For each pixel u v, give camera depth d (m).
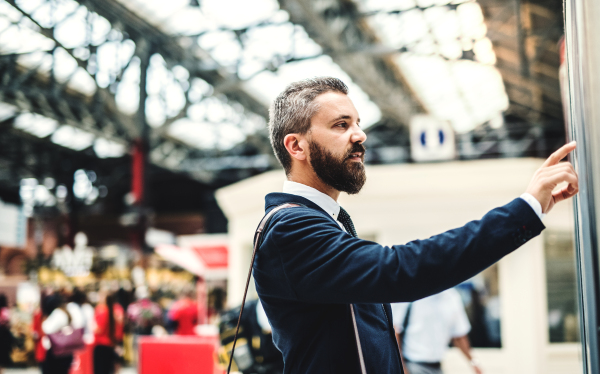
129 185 22.97
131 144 15.09
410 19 11.73
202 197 24.34
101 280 14.45
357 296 0.92
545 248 5.53
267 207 1.21
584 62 0.95
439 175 5.76
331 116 1.17
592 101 0.94
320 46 12.27
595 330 0.91
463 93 18.06
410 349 3.78
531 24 11.91
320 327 1.07
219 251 10.23
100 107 13.47
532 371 5.20
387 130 21.92
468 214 5.66
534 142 21.20
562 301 5.44
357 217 5.99
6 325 10.99
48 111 14.32
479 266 0.86
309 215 1.07
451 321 3.83
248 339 3.08
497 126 21.50
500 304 5.45
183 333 8.70
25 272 15.54
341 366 1.05
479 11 11.29
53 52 11.86
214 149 19.91
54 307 6.59
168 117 13.63
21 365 11.91
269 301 1.13
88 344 8.02
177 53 12.61
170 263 14.49
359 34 12.05
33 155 20.42
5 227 18.00
